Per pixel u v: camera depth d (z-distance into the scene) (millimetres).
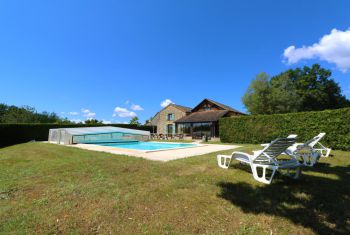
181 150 11570
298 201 3715
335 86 43906
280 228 2869
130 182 4844
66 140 17828
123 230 2822
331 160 7840
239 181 4898
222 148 12680
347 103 44344
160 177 5254
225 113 31984
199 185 4582
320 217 3154
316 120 13016
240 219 3111
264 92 36625
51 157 9281
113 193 4137
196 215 3242
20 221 3061
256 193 4098
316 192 4148
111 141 21672
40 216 3213
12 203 3771
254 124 16938
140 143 21375
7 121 36969
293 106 36719
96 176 5406
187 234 2727
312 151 7992
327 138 12250
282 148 5285
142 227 2893
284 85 38219
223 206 3545
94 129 20562
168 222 3031
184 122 32469
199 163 6961
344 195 4000
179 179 5035
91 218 3145
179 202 3701
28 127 25141
